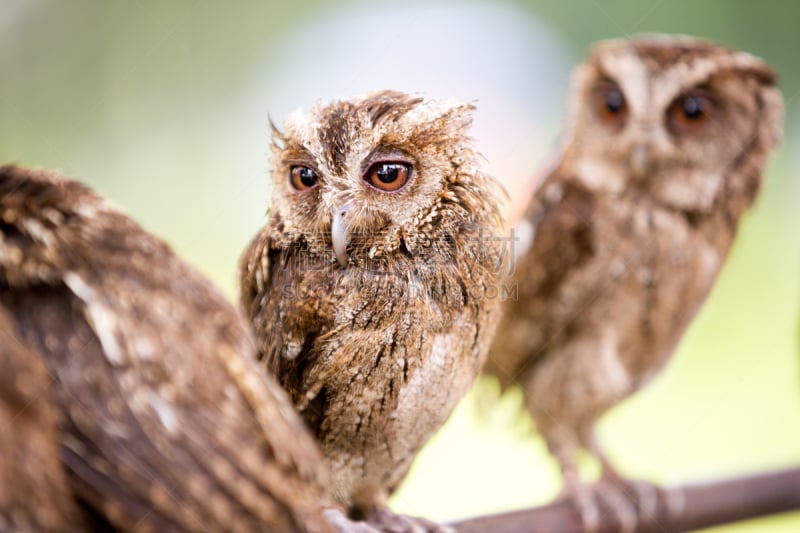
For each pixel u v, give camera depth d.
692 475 1.44
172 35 1.61
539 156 1.57
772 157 1.53
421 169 1.33
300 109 1.34
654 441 1.60
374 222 1.33
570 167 1.53
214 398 1.23
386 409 1.34
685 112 1.50
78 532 1.22
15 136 1.58
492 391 1.52
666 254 1.51
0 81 1.60
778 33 1.81
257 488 1.23
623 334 1.51
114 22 1.62
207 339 1.24
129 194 1.56
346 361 1.33
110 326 1.23
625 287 1.51
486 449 1.52
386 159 1.33
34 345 1.23
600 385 1.51
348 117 1.33
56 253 1.25
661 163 1.50
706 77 1.50
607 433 1.60
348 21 1.51
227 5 1.61
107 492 1.22
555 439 1.50
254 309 1.33
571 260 1.50
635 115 1.50
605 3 1.67
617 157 1.51
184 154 1.58
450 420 1.36
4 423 1.22
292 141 1.33
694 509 1.42
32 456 1.22
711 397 1.63
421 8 1.50
